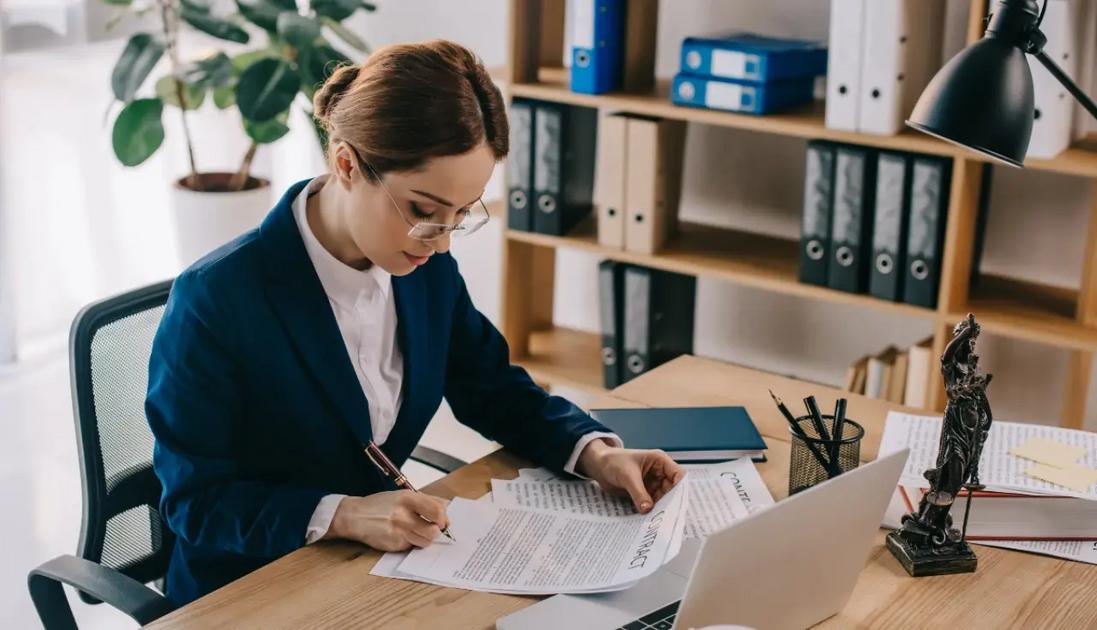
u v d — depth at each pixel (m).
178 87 3.68
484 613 1.35
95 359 1.71
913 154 2.67
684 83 2.88
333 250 1.59
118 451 1.75
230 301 1.54
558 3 3.29
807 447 1.58
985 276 2.98
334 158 1.47
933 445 1.70
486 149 1.44
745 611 1.24
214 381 1.54
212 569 1.65
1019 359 3.02
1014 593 1.42
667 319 3.21
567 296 3.68
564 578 1.40
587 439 1.67
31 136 3.97
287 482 1.66
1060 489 1.54
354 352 1.65
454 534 1.50
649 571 1.36
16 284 3.99
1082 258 2.88
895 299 2.78
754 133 3.23
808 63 2.91
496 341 1.86
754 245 3.19
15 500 3.16
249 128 3.71
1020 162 1.46
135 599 1.47
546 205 3.18
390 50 1.45
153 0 4.02
